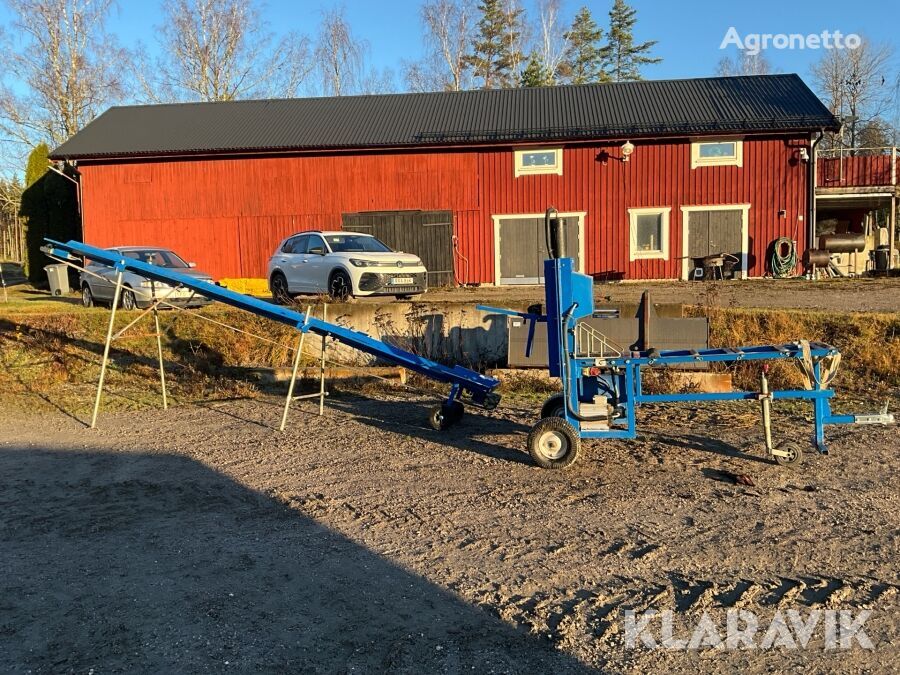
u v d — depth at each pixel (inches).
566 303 253.4
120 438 312.2
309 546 189.8
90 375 463.8
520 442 293.7
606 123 876.6
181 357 500.1
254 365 485.4
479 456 273.3
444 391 410.6
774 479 238.2
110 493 236.1
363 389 415.8
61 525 207.0
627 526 199.8
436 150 885.8
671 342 400.5
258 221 917.8
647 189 860.0
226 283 783.1
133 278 601.6
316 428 324.8
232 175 918.4
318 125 951.6
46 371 464.4
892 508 209.8
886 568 171.0
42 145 1048.2
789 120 824.9
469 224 888.9
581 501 220.5
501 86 1911.9
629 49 2053.4
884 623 146.9
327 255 583.2
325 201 905.5
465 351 470.9
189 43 1670.8
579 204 872.3
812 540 187.9
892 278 790.5
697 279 850.1
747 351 250.2
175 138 940.6
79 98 1529.3
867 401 360.8
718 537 190.9
